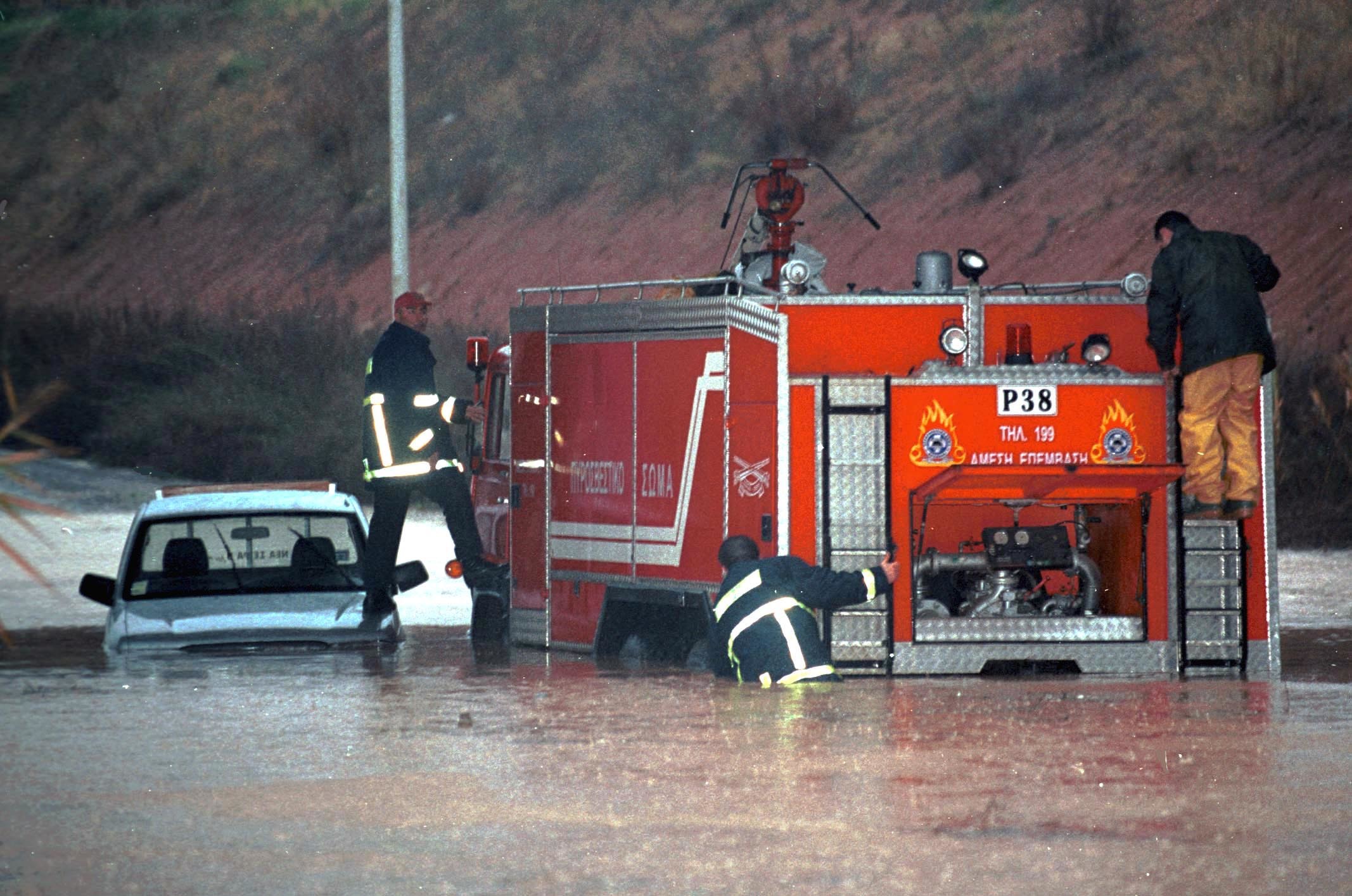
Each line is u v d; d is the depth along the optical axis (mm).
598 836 22484
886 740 29031
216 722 31000
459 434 101438
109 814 23828
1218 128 116812
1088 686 35781
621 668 38969
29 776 26375
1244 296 37750
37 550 70688
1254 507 37938
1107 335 38938
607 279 137250
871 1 156875
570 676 37281
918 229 123062
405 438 43031
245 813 23875
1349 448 77188
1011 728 30094
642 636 41188
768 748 28250
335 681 36281
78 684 35719
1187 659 38281
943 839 22172
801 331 38094
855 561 37375
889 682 36406
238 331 127000
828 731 29844
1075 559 38500
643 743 28828
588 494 41844
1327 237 102938
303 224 167125
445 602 55781
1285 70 116312
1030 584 40531
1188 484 38094
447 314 142375
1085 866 20859
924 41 145375
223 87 197625
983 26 143000
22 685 35594
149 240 176250
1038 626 37781
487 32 183500
